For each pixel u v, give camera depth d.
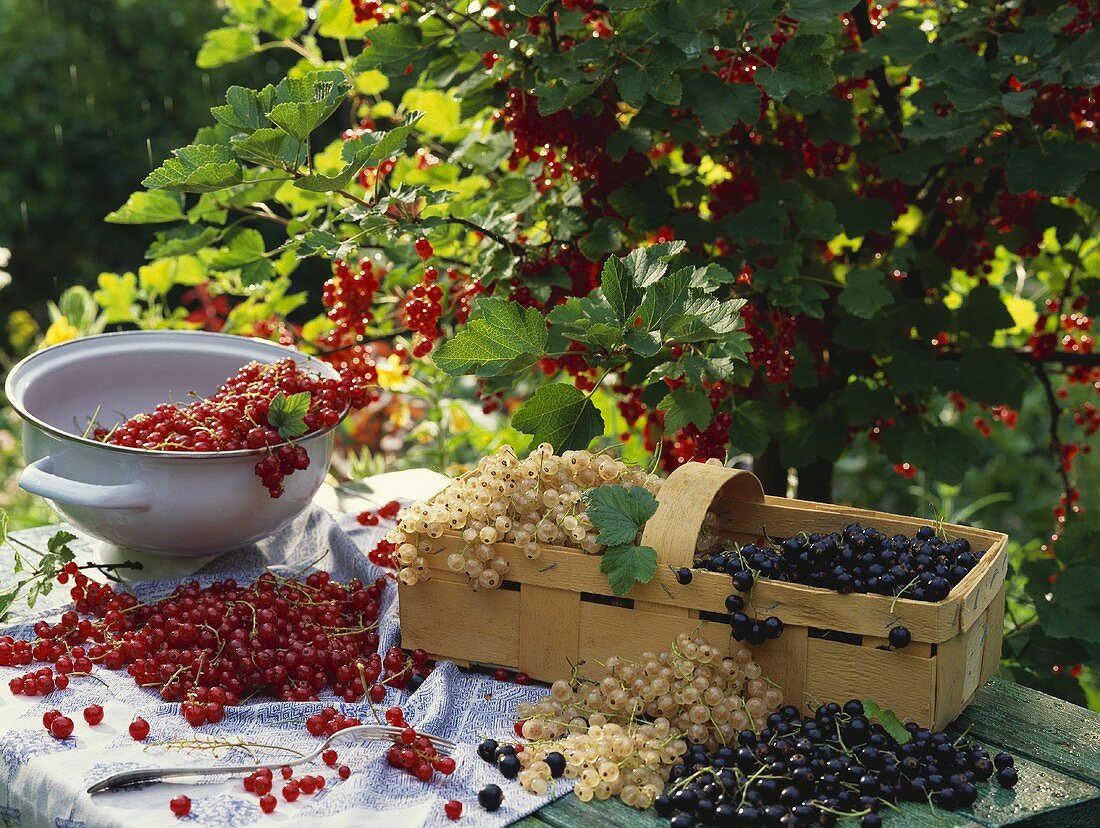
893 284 2.50
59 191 7.25
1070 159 2.09
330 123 6.87
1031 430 4.49
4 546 2.13
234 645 1.64
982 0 2.30
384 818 1.34
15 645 1.68
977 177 2.43
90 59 7.40
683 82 2.04
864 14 2.42
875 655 1.48
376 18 2.25
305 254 1.96
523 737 1.53
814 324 2.45
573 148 2.22
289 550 2.11
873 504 4.05
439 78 2.35
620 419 3.12
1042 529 2.89
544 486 1.69
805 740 1.42
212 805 1.34
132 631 1.75
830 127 2.32
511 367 1.74
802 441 2.53
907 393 2.52
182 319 3.10
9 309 7.20
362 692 1.65
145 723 1.49
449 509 1.67
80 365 2.10
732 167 2.43
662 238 2.30
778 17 1.98
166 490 1.82
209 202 2.32
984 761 1.42
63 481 1.78
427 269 2.13
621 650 1.62
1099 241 2.87
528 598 1.65
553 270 2.14
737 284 2.20
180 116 7.54
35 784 1.40
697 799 1.35
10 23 7.25
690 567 1.55
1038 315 2.97
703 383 2.10
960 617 1.46
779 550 1.64
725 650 1.56
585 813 1.37
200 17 7.60
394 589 1.86
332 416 1.92
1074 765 1.48
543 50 2.17
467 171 2.61
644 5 1.96
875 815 1.32
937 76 2.10
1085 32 2.10
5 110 7.18
